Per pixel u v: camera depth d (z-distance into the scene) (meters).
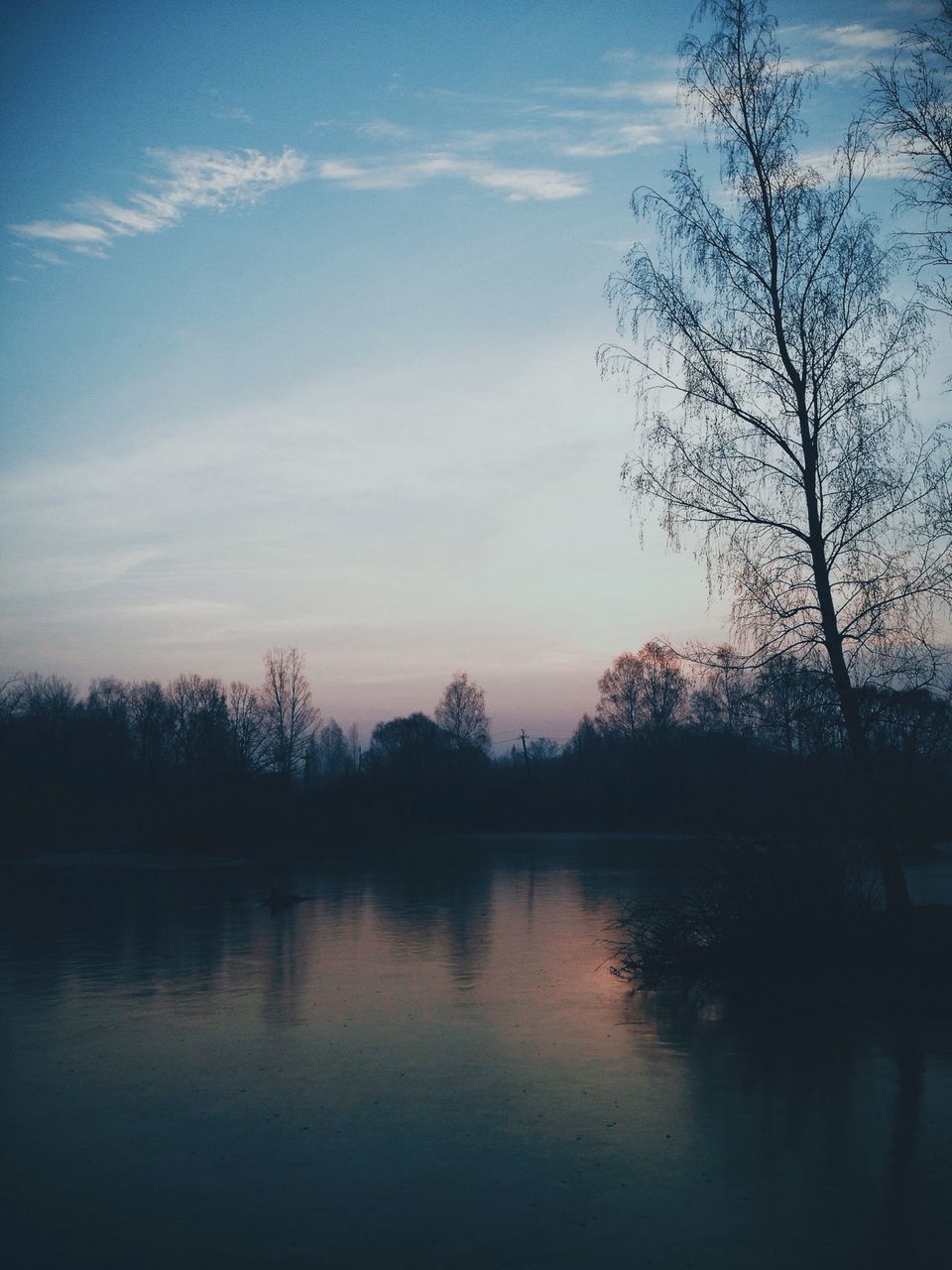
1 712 68.94
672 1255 5.83
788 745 15.49
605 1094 9.09
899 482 15.29
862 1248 5.91
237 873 39.75
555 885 32.69
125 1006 13.53
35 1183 7.05
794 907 14.62
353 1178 7.11
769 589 15.73
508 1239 6.06
